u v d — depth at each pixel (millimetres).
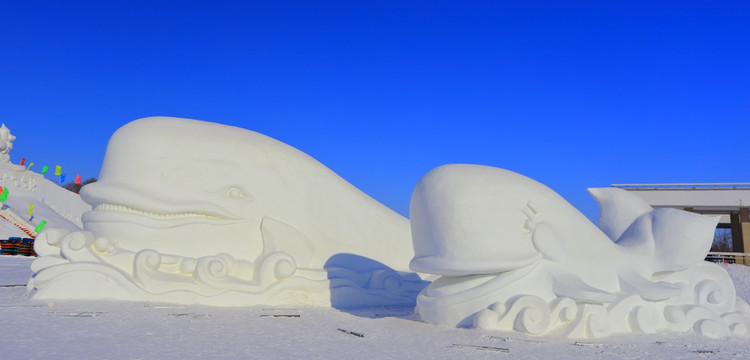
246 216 8852
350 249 9453
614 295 6223
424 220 7098
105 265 8055
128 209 8492
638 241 7215
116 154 8844
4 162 31797
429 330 6242
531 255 6441
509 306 6211
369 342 5480
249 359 4504
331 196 9742
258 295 8297
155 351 4680
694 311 6547
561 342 5633
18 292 8906
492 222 6566
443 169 7211
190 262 8320
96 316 6496
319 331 6102
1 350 4488
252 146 9461
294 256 8914
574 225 6809
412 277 9461
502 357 4863
